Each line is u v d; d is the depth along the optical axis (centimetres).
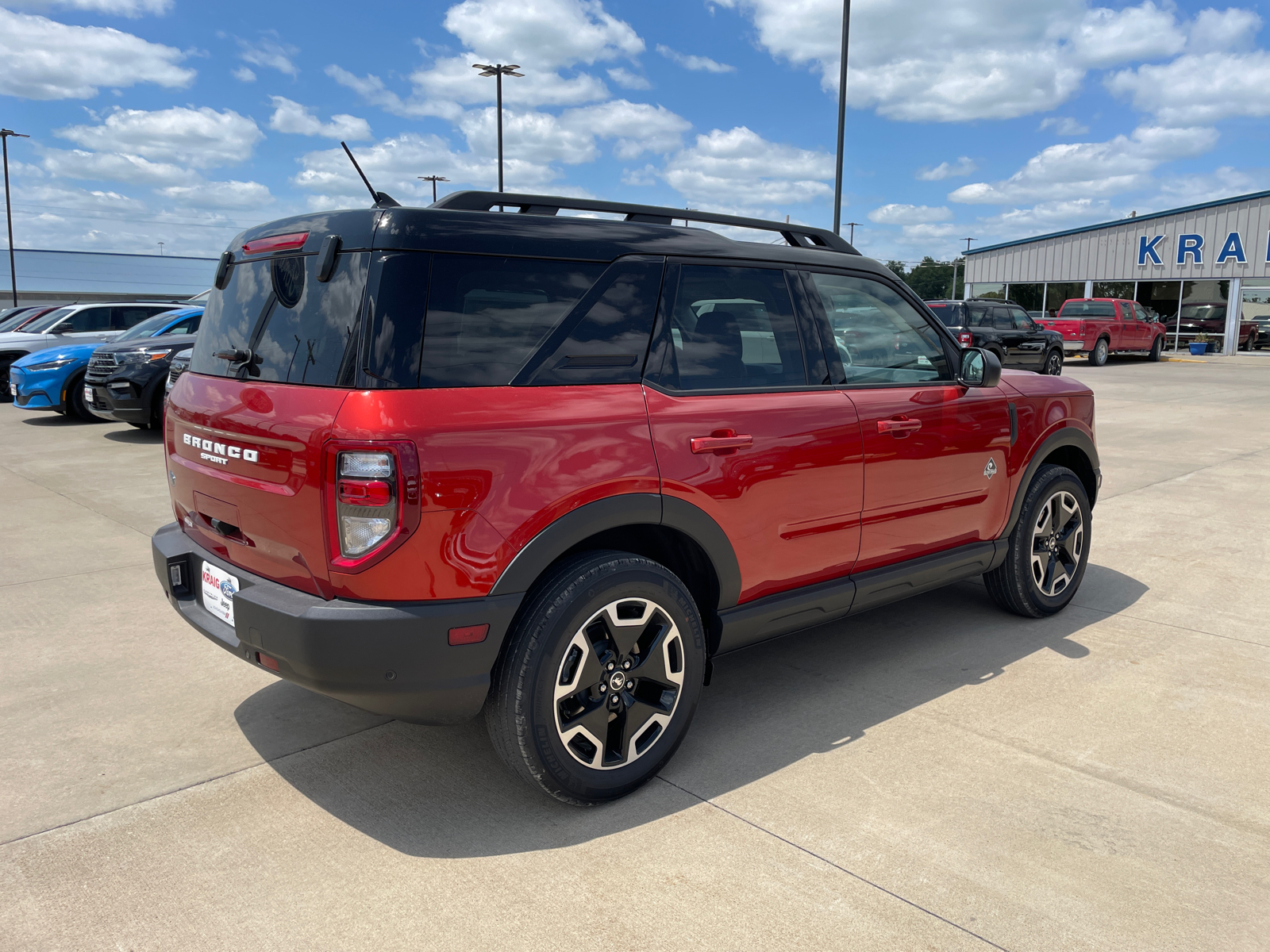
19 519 641
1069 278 3212
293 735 319
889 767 295
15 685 362
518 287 253
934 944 210
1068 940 211
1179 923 218
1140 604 467
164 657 392
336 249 244
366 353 229
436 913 221
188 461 291
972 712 337
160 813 267
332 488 226
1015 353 1958
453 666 237
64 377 1162
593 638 265
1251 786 283
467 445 232
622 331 271
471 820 264
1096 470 459
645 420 268
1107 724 327
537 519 243
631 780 274
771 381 312
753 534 298
